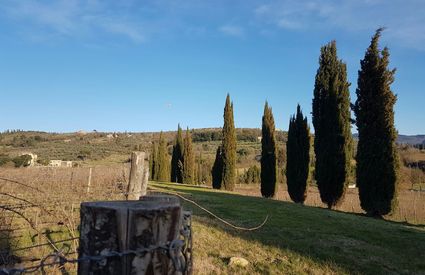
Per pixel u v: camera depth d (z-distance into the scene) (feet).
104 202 7.18
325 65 73.61
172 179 147.02
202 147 326.65
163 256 6.63
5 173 47.50
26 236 25.07
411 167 162.81
